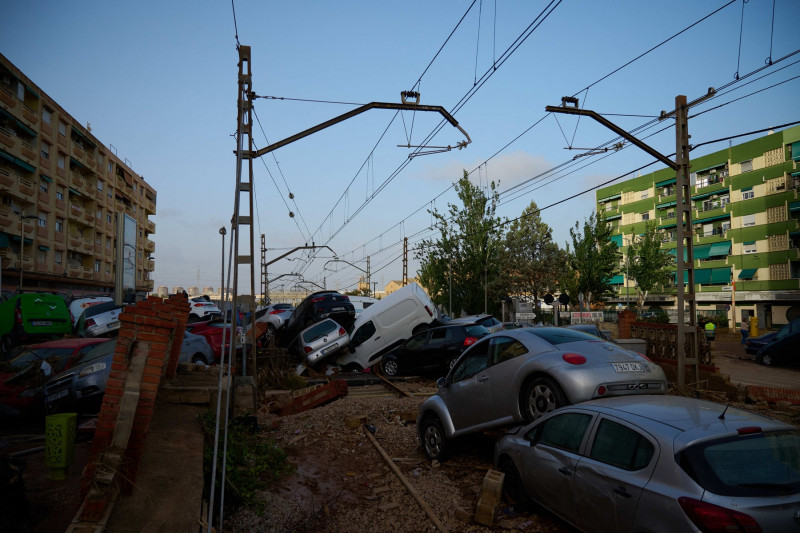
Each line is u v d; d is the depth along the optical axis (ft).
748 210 147.74
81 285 152.97
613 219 202.90
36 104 124.47
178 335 28.89
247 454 22.41
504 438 18.99
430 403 24.13
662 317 135.03
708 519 10.71
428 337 51.13
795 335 63.87
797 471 11.51
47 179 129.08
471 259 116.16
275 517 17.69
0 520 11.90
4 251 111.65
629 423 13.91
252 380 31.09
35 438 23.58
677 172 39.42
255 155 35.86
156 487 15.35
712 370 39.81
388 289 316.40
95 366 31.58
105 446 14.39
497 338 22.77
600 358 19.30
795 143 135.74
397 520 17.54
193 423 23.36
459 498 19.16
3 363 35.47
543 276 122.31
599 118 37.47
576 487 14.64
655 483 12.17
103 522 12.88
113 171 175.22
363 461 24.50
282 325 79.87
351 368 60.29
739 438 12.13
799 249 133.90
